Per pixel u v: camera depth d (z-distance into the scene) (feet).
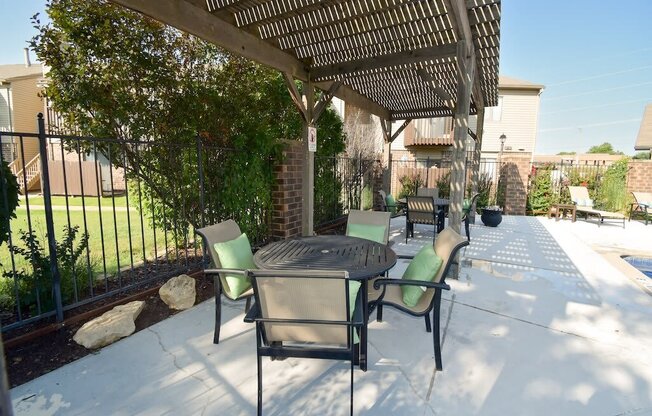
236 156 14.62
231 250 8.91
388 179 30.37
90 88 11.51
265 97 17.71
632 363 7.97
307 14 12.14
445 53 13.56
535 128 49.16
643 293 12.22
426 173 36.88
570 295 11.98
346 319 6.11
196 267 13.57
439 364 7.60
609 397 6.84
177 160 13.87
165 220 14.01
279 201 16.93
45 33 10.83
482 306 10.99
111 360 7.93
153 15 9.00
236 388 7.04
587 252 17.97
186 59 13.83
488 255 17.21
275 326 6.41
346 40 14.29
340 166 24.77
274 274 5.86
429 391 6.97
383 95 23.71
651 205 27.02
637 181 32.17
